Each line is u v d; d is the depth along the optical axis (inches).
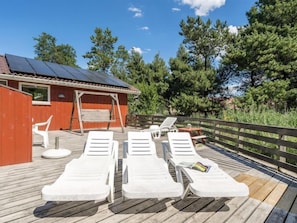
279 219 93.9
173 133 166.6
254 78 637.9
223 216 95.8
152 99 631.8
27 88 334.6
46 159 183.0
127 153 152.5
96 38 1130.0
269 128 174.9
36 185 127.0
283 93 482.0
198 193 93.0
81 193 87.8
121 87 440.8
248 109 403.9
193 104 648.4
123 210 99.4
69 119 385.4
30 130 173.8
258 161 191.2
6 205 102.5
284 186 131.6
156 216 95.0
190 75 673.0
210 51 735.1
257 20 579.5
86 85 374.0
